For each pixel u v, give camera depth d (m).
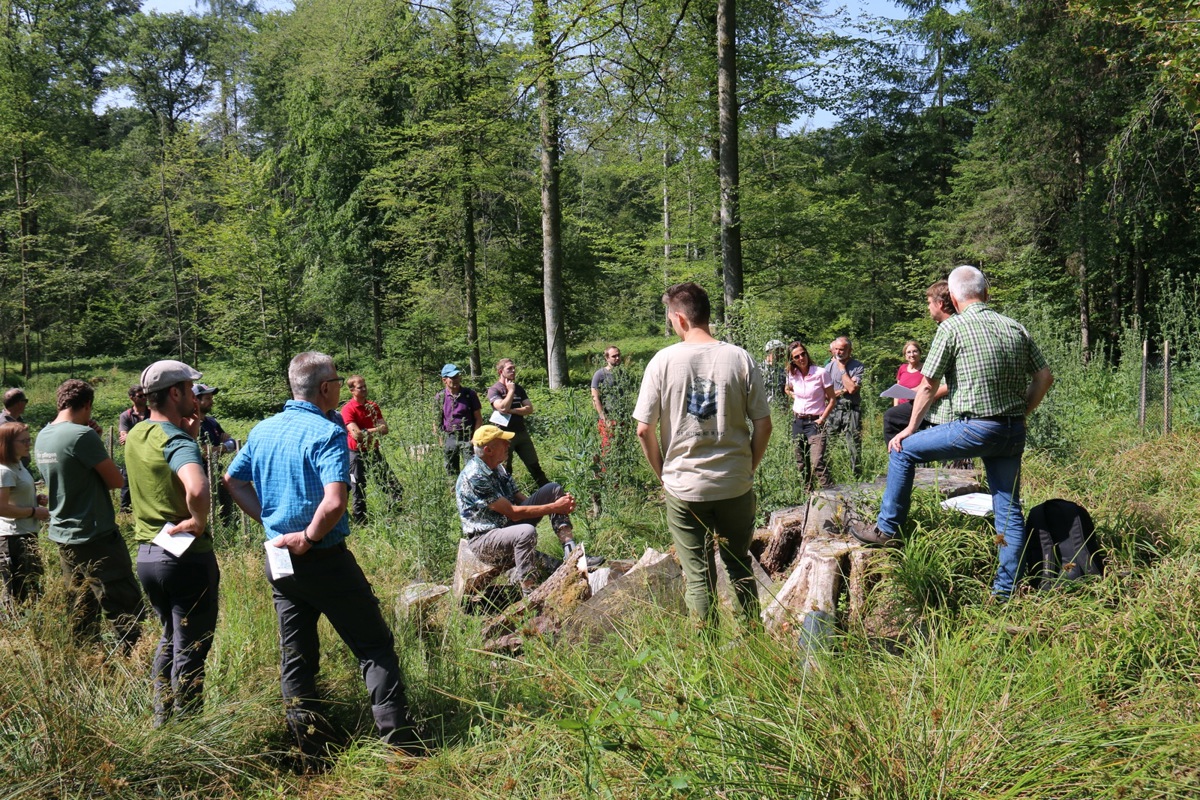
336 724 3.80
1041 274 19.73
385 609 4.98
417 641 4.56
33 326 32.19
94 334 36.38
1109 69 15.94
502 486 5.86
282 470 3.60
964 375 3.91
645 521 6.99
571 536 6.38
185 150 33.41
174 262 35.34
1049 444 7.67
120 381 31.67
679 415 3.86
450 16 19.42
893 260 25.77
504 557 5.52
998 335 3.87
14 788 2.91
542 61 12.99
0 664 3.36
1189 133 14.02
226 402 24.59
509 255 26.34
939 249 22.28
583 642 4.09
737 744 2.48
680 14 12.48
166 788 3.16
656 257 18.50
